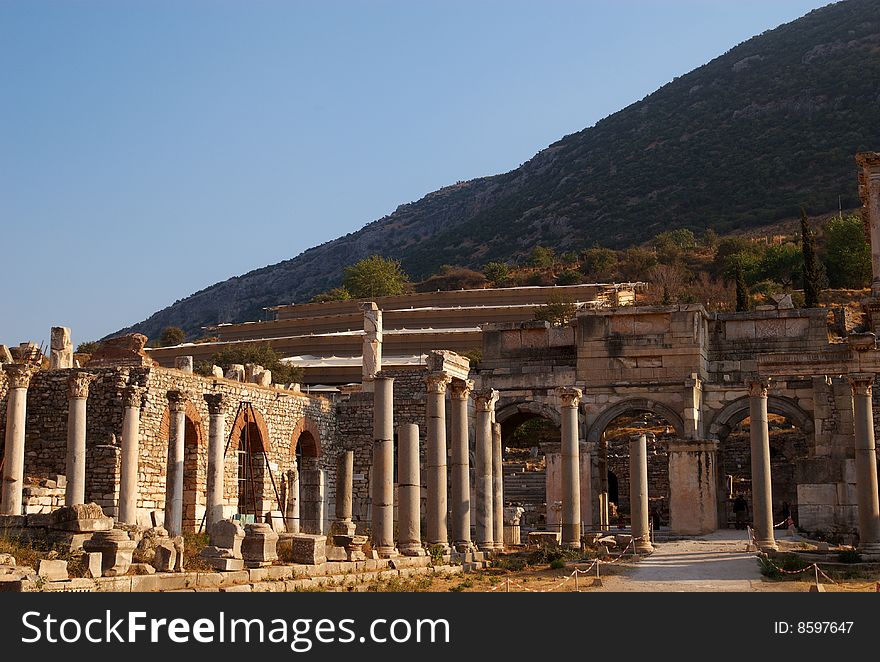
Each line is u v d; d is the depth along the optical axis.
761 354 64.38
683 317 65.94
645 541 51.53
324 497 63.22
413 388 66.62
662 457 81.88
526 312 133.00
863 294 116.94
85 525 36.12
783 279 146.25
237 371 61.06
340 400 66.75
